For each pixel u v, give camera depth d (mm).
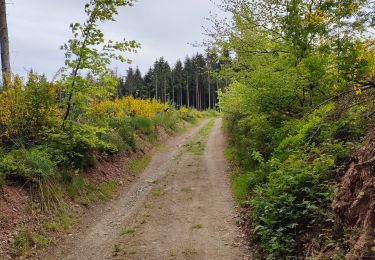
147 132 18891
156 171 13477
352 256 4016
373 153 5016
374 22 6762
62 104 10031
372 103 6617
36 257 6258
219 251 6414
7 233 6422
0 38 10648
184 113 34938
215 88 81000
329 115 7375
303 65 8578
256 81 9867
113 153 12719
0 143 8961
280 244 5668
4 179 7523
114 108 16344
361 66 5902
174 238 7094
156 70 80125
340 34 6891
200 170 13453
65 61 9820
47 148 9266
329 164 6309
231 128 18922
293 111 10375
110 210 9125
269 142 11109
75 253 6613
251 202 7570
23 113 9297
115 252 6520
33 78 9531
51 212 7699
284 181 6629
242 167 12125
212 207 8977
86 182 9898
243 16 10422
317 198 5836
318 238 5094
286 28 8289
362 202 4504
